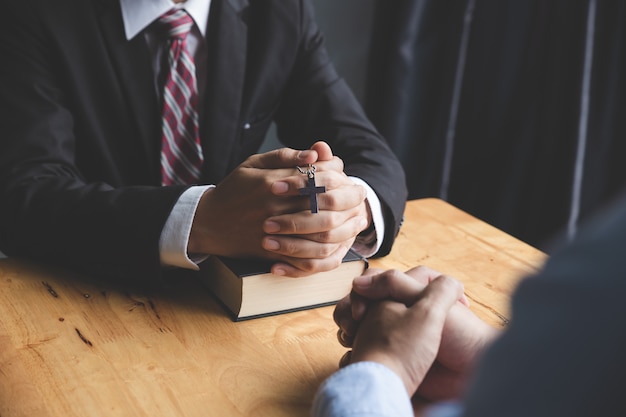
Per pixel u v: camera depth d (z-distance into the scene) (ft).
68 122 5.11
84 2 5.21
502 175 9.38
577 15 8.57
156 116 5.42
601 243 1.40
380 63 9.23
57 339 3.49
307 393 3.15
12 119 4.92
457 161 9.56
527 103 9.11
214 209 3.97
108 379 3.18
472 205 9.66
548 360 1.38
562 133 8.95
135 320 3.71
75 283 4.09
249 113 5.78
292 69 6.14
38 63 5.11
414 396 3.02
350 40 9.32
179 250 3.98
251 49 5.83
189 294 4.02
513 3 8.81
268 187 3.84
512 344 1.45
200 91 5.69
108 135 5.37
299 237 3.83
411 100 9.07
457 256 4.62
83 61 5.22
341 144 5.67
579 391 1.34
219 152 5.60
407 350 2.70
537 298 1.44
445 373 2.96
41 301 3.86
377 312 2.91
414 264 4.48
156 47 5.47
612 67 8.71
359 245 4.63
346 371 2.51
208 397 3.08
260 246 3.86
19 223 4.36
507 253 4.70
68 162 4.97
